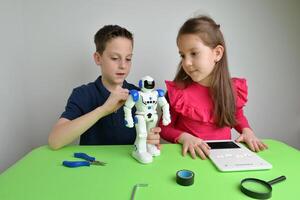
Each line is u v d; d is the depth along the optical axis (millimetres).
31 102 1049
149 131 645
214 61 844
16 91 996
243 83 921
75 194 457
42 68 1027
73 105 846
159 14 1023
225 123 863
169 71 1076
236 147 685
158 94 643
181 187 484
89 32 1015
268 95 1144
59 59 1026
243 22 1060
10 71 953
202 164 591
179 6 1024
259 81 1124
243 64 1098
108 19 1012
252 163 577
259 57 1099
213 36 812
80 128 679
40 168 558
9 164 987
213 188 482
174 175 534
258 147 691
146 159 584
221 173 545
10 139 981
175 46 1056
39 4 978
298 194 462
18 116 1020
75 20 1001
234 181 510
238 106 902
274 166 583
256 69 1109
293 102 1164
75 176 524
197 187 485
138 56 1052
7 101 950
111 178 518
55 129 708
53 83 1044
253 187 479
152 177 524
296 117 1183
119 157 626
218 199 444
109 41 836
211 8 1036
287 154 658
